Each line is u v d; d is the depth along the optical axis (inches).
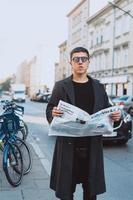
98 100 161.6
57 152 164.6
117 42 1852.9
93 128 158.4
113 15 1904.5
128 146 466.0
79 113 157.1
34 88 4512.8
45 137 548.7
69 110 157.4
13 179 255.4
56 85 166.4
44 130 653.3
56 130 159.9
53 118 159.2
